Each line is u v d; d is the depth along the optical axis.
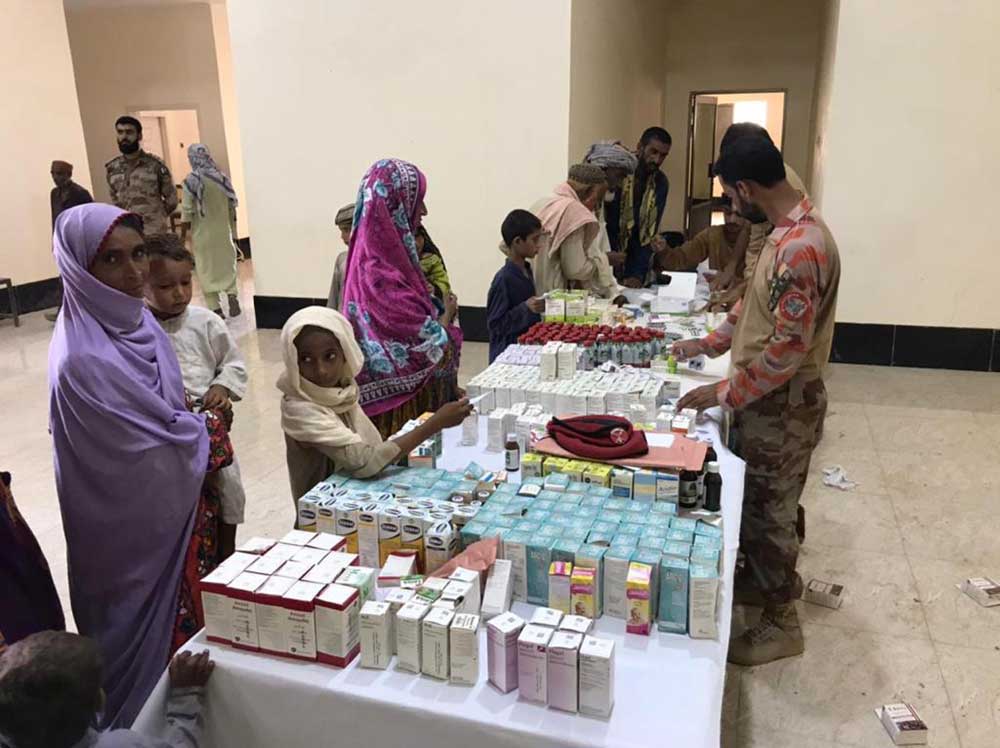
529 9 6.04
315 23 6.62
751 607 2.97
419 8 6.32
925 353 5.95
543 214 4.14
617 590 1.54
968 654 2.66
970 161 5.58
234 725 1.47
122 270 1.82
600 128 7.06
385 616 1.42
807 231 2.22
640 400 2.54
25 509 3.78
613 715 1.29
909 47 5.52
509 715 1.31
